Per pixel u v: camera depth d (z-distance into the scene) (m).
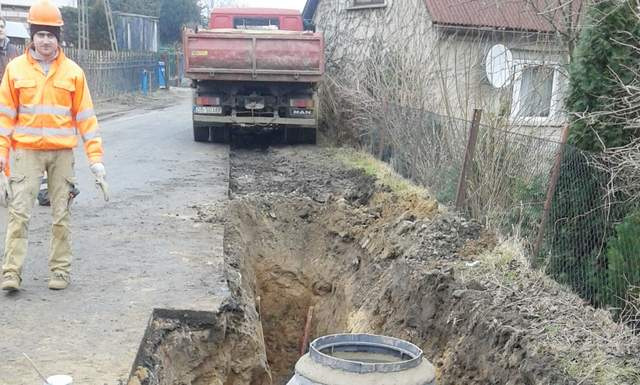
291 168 13.66
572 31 9.46
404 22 16.08
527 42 12.48
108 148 15.76
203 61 15.13
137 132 19.09
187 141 17.31
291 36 15.10
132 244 8.23
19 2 39.12
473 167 8.61
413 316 7.22
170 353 5.80
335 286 9.86
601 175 6.47
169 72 50.00
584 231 6.64
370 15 17.95
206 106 15.95
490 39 14.44
